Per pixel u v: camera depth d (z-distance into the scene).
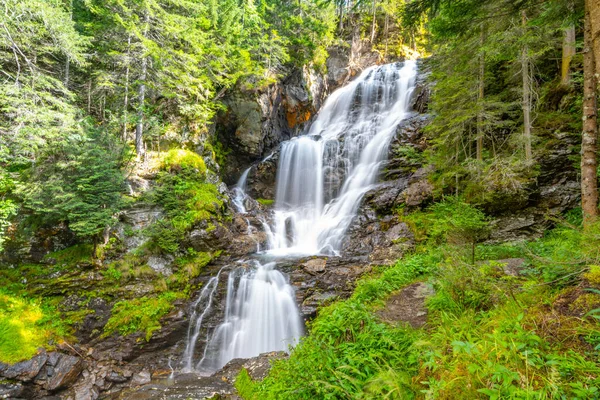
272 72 22.77
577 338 2.83
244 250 13.81
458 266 4.99
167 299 10.82
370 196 15.41
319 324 5.22
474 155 13.14
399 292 6.90
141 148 14.43
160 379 9.02
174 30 13.85
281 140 24.53
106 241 11.65
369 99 26.72
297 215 18.02
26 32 11.87
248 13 21.22
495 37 9.67
